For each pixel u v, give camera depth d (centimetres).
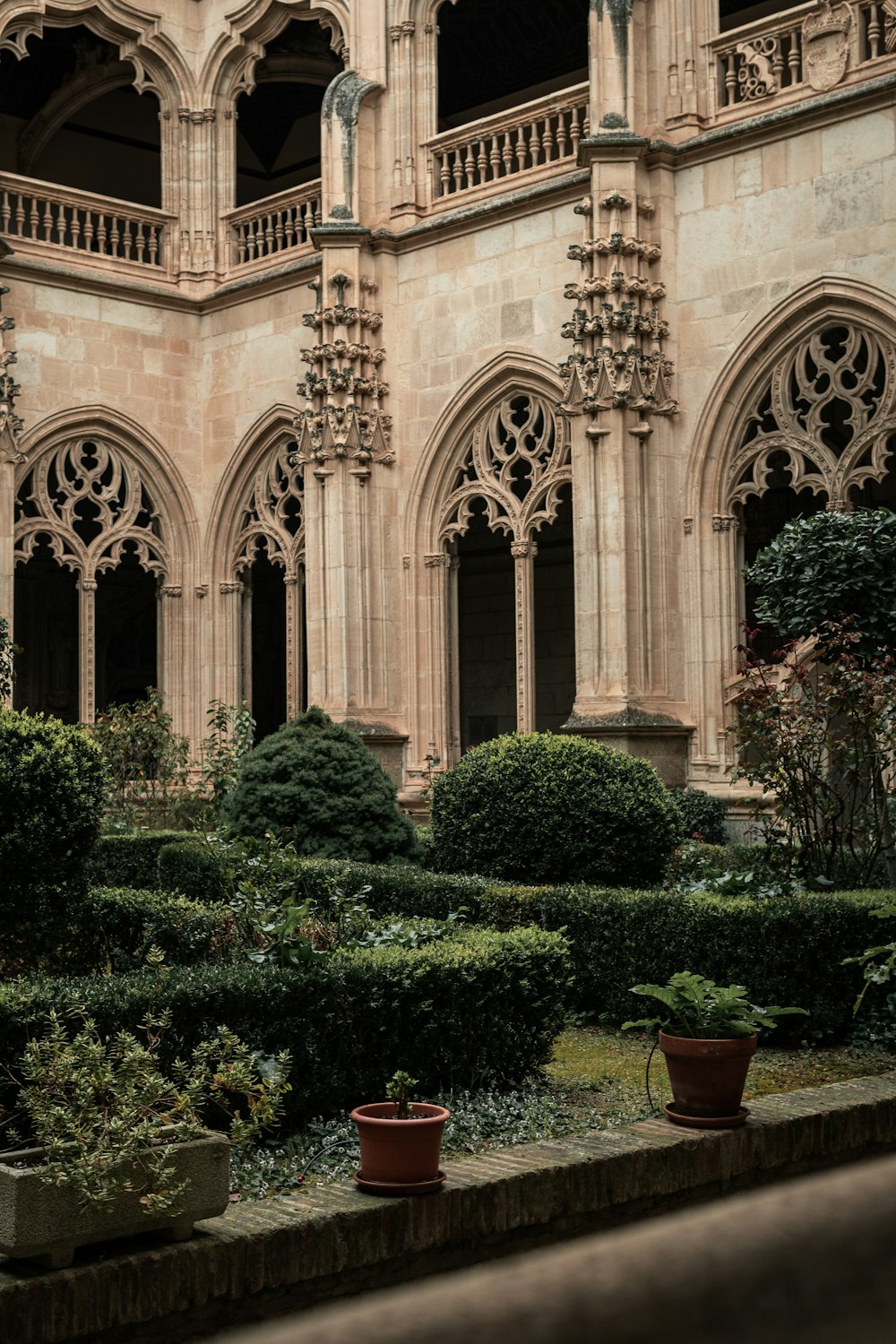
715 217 1911
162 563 2505
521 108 2128
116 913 1027
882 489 2381
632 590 1894
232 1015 697
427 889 1159
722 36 1928
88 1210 491
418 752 2223
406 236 2239
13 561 2267
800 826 1152
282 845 1434
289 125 3114
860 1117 735
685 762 1919
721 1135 676
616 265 1898
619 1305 43
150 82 2536
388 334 2248
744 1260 44
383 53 2289
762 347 1870
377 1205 566
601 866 1206
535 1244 610
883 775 1348
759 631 1255
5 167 2834
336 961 763
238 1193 612
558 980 841
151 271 2488
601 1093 811
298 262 2353
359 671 2191
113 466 2439
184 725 2503
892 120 1747
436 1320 43
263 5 2445
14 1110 627
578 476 1936
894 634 1190
